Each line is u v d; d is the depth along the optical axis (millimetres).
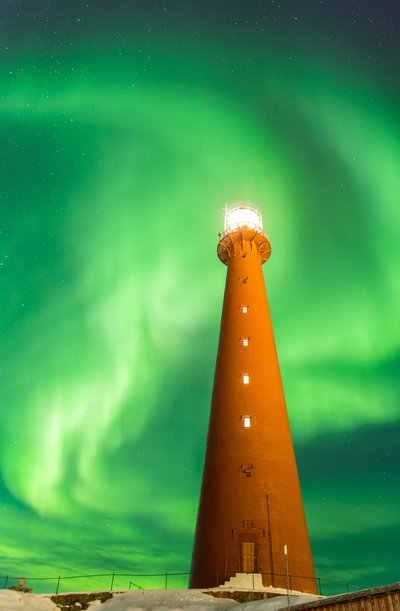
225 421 36188
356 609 15344
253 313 41875
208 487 34156
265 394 37219
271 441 34938
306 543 32344
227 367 39125
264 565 29875
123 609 25719
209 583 30078
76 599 27562
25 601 26078
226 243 48125
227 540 31141
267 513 31766
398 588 14039
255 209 49719
